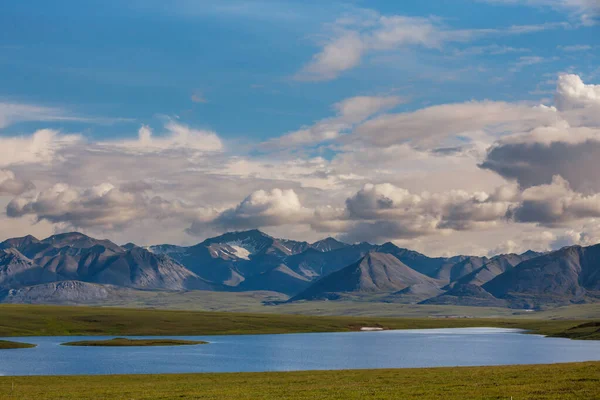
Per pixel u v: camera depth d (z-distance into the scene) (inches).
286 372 4982.8
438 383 3543.3
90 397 3373.5
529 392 2984.7
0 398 3378.4
